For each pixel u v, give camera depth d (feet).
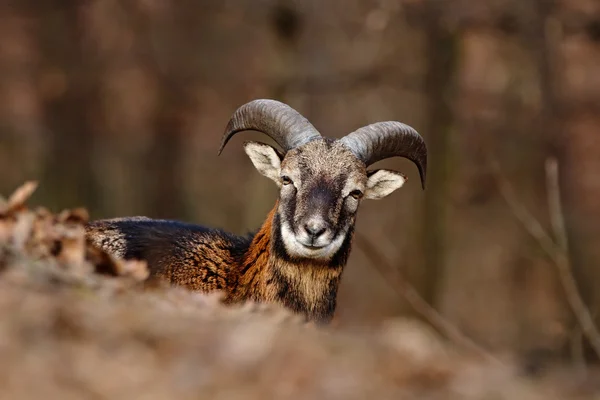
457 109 103.71
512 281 134.31
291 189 44.98
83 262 33.42
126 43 124.98
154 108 133.90
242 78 121.70
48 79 123.03
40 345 24.06
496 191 107.04
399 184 48.03
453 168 103.65
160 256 45.44
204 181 167.63
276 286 44.11
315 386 24.48
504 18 103.30
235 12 113.60
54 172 124.16
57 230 34.63
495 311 133.90
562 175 109.29
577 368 59.93
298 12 106.42
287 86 106.63
